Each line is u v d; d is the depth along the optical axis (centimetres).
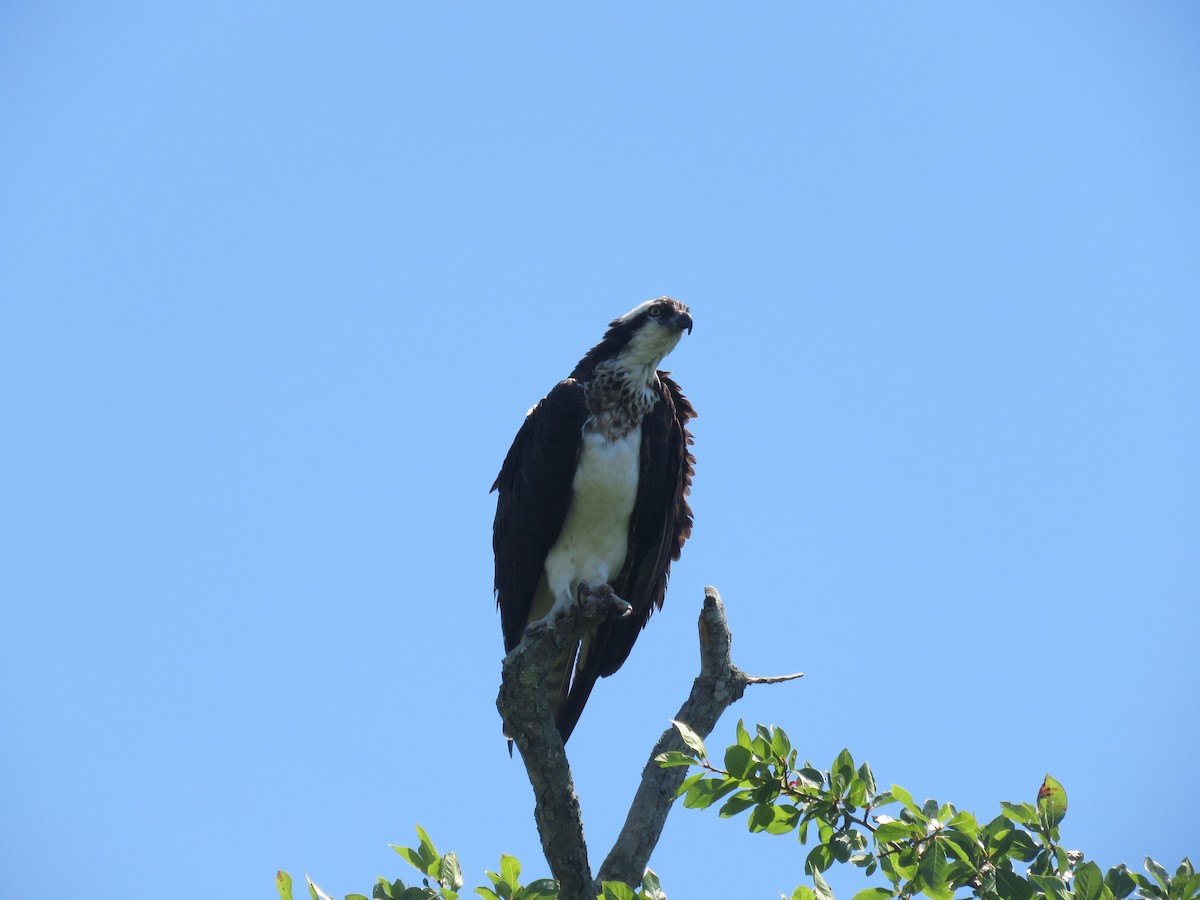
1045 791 998
